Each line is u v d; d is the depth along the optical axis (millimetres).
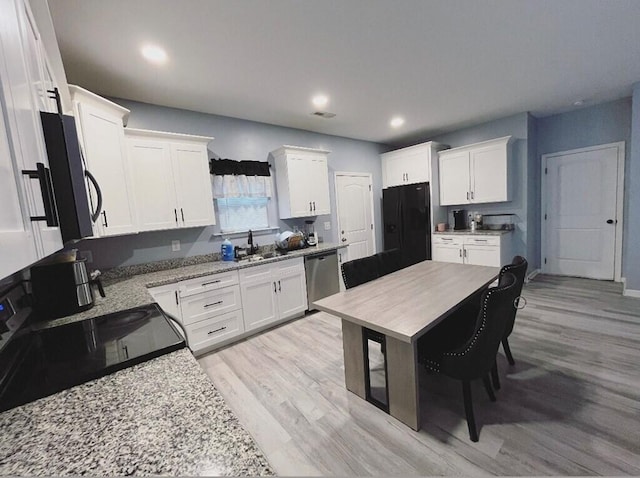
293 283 3359
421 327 1438
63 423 677
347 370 2061
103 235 2123
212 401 737
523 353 2377
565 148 4262
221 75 2404
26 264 582
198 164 2900
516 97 3404
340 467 1460
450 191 4656
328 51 2172
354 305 1809
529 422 1653
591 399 1798
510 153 4141
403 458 1483
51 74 1409
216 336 2771
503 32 2076
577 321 2887
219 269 2768
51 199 751
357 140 4969
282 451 1575
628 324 2748
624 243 3959
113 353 1004
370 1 1685
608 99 3725
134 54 2021
